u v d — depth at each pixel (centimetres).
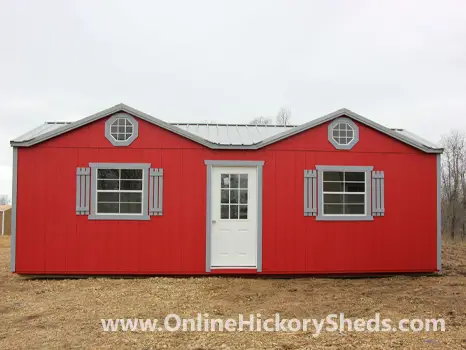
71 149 911
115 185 919
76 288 823
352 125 958
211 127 1109
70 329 581
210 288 820
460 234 2380
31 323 609
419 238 959
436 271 960
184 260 919
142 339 541
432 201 967
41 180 903
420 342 526
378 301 731
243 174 941
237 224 934
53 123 1071
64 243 901
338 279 926
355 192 955
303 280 910
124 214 912
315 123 941
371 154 958
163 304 707
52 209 902
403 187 962
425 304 710
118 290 804
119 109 912
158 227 917
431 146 980
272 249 930
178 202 923
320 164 948
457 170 2530
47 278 910
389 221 954
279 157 942
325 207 948
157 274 915
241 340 537
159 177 920
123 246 910
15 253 891
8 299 747
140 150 921
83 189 908
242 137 996
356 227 947
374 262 945
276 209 936
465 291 802
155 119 916
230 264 932
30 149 905
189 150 930
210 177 930
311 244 938
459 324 602
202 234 925
